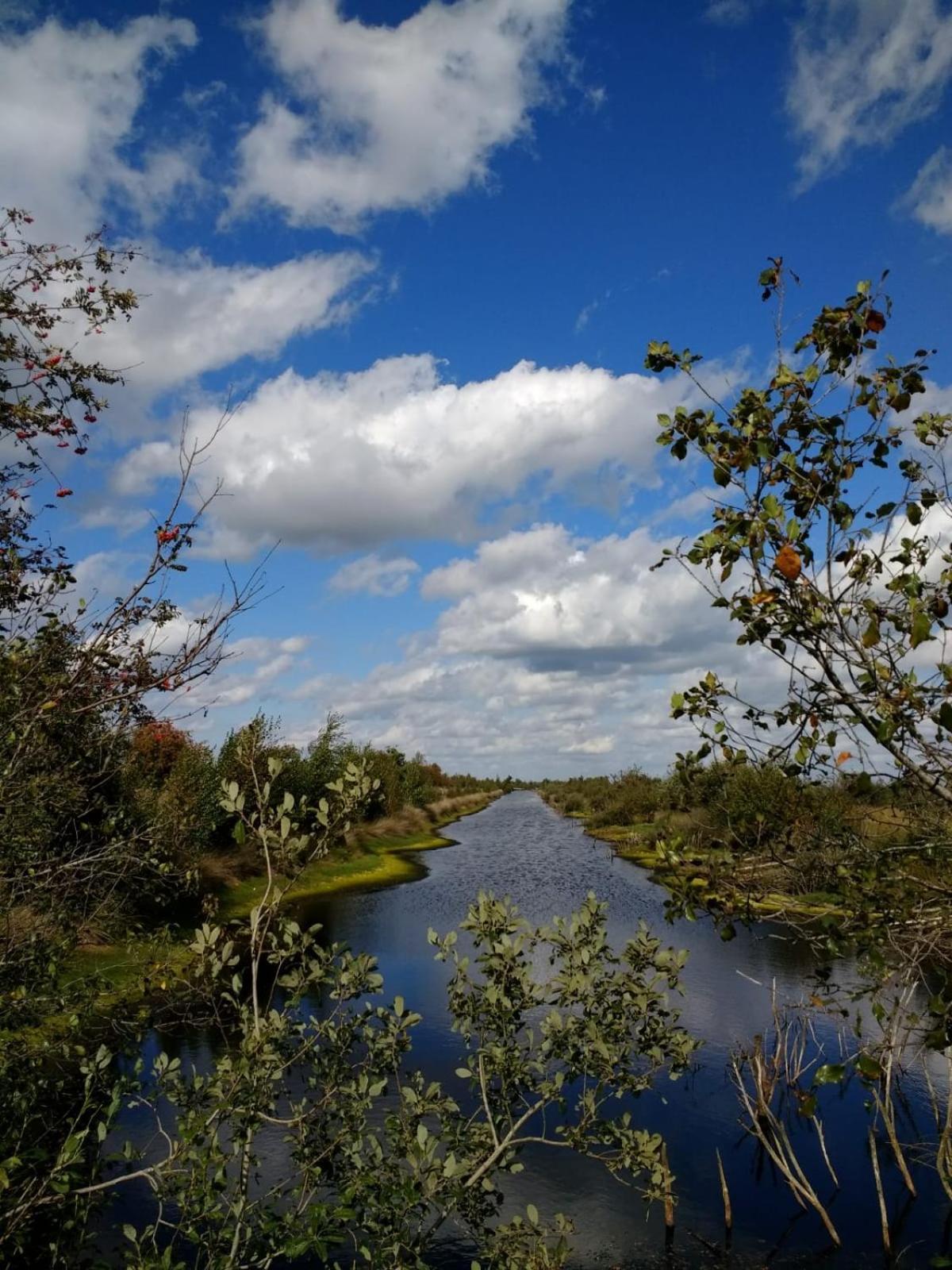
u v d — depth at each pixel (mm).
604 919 5340
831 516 3393
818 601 3299
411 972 16953
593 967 5141
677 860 4031
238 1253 4605
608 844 41812
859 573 3355
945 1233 8039
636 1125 10133
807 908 3777
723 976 15680
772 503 3309
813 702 3502
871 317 3430
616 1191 8664
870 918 3547
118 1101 4902
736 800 4062
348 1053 5168
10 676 4578
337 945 5160
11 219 5531
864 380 3510
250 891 21375
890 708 3195
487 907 5324
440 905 24562
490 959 5191
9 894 4770
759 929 19453
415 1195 4414
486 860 36062
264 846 4832
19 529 5340
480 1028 5352
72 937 5336
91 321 5742
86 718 4914
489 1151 5133
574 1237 7820
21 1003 4992
